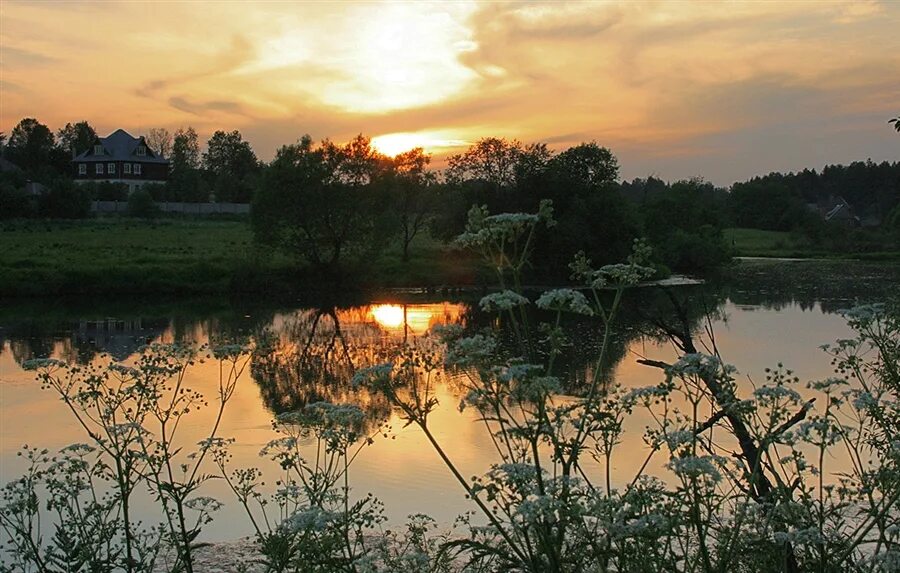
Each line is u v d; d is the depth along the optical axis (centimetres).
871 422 687
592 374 2397
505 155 6494
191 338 3628
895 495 484
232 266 5947
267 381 2597
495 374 503
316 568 589
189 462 1623
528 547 457
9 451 1755
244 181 13725
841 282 6059
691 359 518
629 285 528
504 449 1727
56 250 6588
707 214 8612
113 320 4384
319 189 5916
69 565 673
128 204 10406
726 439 1283
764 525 542
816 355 2839
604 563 474
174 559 1101
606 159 6353
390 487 1491
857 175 19050
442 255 7144
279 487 1440
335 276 6034
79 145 16475
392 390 545
